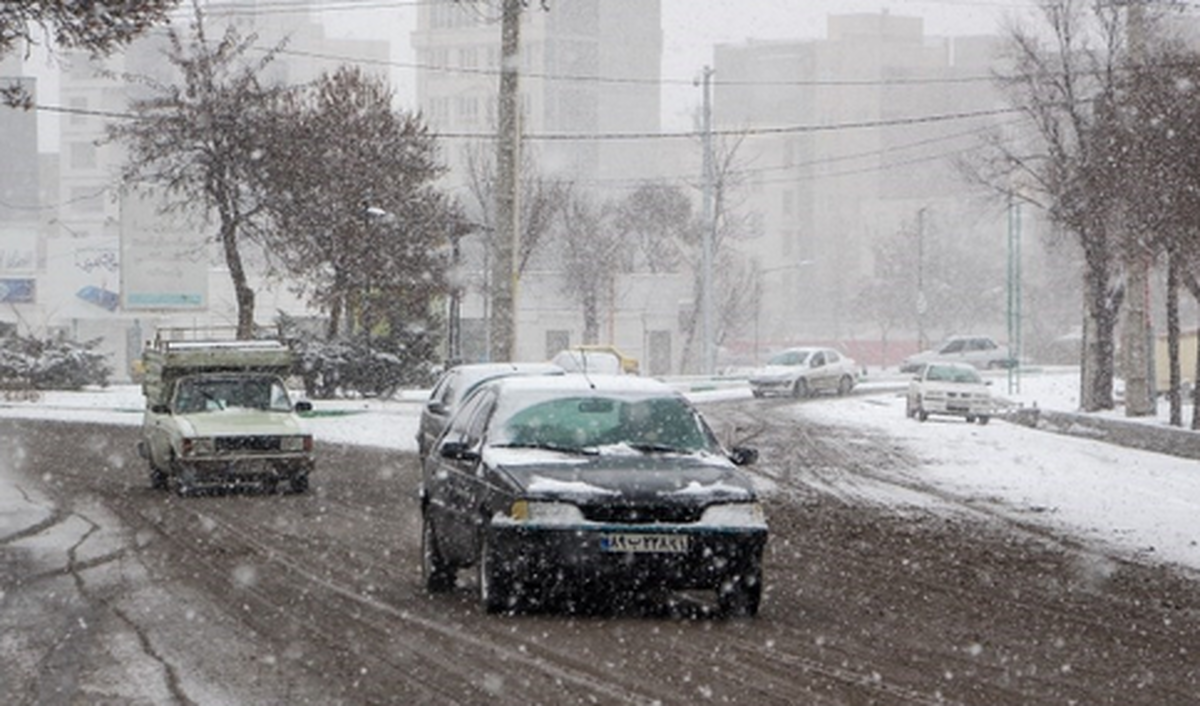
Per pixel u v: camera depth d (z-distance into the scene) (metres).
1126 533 25.03
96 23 21.42
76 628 15.02
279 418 31.02
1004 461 40.59
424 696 11.92
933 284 157.00
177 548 21.77
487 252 98.94
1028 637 15.08
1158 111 41.59
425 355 66.50
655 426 17.20
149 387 34.09
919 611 16.66
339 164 61.91
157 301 72.31
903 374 113.06
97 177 172.75
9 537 23.17
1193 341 73.19
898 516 27.28
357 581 18.53
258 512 27.06
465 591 17.81
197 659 13.45
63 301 104.69
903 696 12.05
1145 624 16.12
